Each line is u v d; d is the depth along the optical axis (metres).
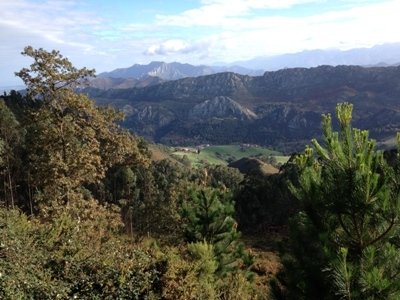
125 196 72.62
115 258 12.55
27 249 12.66
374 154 6.55
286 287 8.01
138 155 27.97
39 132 22.89
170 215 38.59
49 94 23.14
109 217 24.70
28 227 14.77
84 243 14.09
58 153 22.52
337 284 6.15
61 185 22.88
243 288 14.07
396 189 6.43
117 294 11.23
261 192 52.75
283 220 43.03
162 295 11.42
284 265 7.73
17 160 55.88
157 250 13.41
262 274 21.84
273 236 36.00
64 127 22.84
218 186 18.48
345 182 6.57
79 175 23.78
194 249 13.74
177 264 12.03
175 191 42.62
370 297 5.97
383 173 6.52
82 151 23.22
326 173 7.22
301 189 7.38
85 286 11.52
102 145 26.33
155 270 11.83
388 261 6.36
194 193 16.55
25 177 55.75
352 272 6.17
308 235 7.41
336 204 6.64
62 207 21.31
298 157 7.96
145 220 53.84
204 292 11.99
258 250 28.98
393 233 6.50
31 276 11.27
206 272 12.83
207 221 16.02
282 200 46.34
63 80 22.61
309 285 7.02
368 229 6.76
